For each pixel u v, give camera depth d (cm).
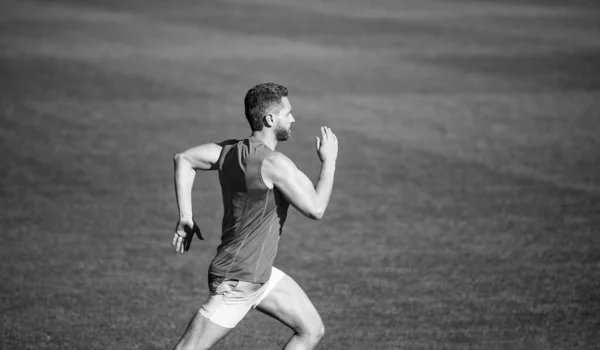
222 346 2647
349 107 7375
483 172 5116
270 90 1967
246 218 1962
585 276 3297
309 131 6425
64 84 8319
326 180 1950
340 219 4188
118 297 3092
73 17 13450
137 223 4094
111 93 7906
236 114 7056
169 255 3612
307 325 2073
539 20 13300
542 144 5866
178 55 10225
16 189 4684
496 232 3922
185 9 14688
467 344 2655
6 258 3538
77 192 4650
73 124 6544
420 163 5378
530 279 3272
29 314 2911
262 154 1928
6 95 7700
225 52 10512
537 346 2633
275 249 2002
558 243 3731
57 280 3275
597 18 13462
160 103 7475
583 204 4381
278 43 11275
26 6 14662
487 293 3125
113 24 12794
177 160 2067
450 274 3353
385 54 10438
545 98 7638
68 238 3838
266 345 2661
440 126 6556
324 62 9869
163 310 2964
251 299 1995
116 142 5962
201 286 3225
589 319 2855
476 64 9594
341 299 3078
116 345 2650
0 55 9994
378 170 5216
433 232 3944
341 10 14762
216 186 4828
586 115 6856
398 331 2767
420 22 13225
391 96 7862
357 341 2683
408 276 3334
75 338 2702
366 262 3519
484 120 6738
